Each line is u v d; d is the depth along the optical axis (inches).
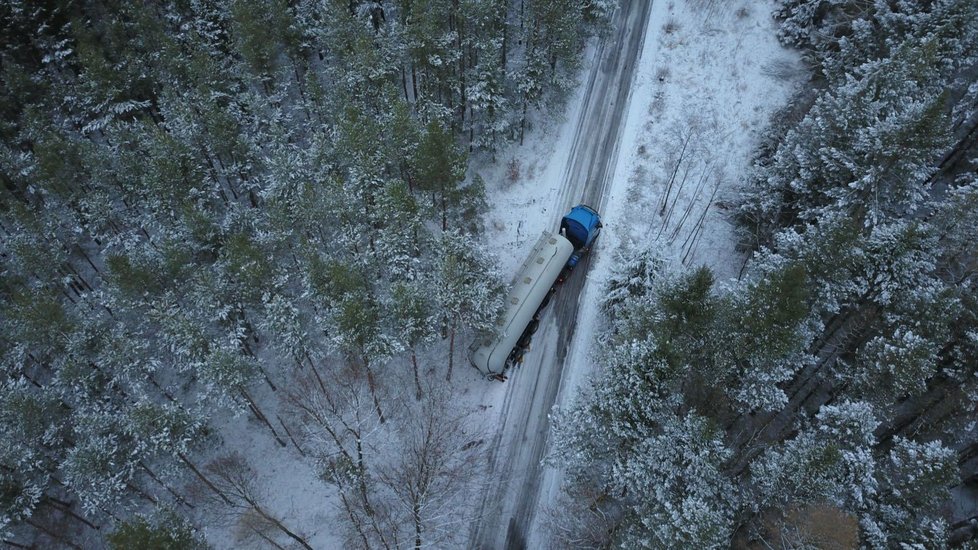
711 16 1813.5
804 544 859.4
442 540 1192.8
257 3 1428.4
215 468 1245.7
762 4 1807.3
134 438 1094.4
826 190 1261.1
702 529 801.6
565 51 1489.9
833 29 1610.5
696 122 1659.7
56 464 1155.3
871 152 1180.5
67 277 1290.6
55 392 1126.4
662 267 1267.2
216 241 1280.8
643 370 940.6
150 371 1192.2
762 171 1395.2
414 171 1307.8
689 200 1553.9
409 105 1498.5
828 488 851.4
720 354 997.2
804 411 1161.4
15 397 1050.1
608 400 955.3
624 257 1363.2
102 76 1386.6
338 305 1074.7
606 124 1675.7
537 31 1482.5
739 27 1787.6
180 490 1231.5
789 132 1353.3
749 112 1665.8
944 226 1172.5
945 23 1325.0
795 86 1678.2
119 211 1369.3
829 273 1056.8
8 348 1171.9
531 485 1240.2
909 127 1110.4
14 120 1429.6
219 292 1178.6
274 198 1227.2
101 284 1416.1
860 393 1041.5
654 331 1036.5
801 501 874.1
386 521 1195.9
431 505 1208.2
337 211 1216.2
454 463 1253.1
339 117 1289.4
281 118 1529.3
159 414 1058.1
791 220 1358.3
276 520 1112.2
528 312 1285.7
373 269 1234.6
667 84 1721.2
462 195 1332.4
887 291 1060.5
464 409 1317.7
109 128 1339.8
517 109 1603.1
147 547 869.2
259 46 1419.8
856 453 933.2
